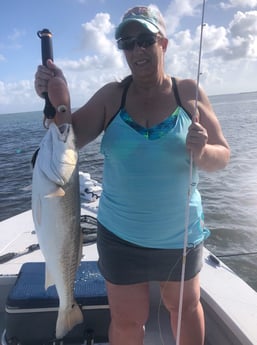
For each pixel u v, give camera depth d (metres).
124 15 1.96
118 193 1.97
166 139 1.86
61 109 1.96
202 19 1.82
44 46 1.96
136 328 2.14
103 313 2.53
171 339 2.73
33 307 2.44
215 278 2.85
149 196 1.90
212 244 6.20
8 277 2.94
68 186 1.95
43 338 2.49
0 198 11.48
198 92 1.97
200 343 2.16
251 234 6.48
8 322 2.48
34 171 1.91
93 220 3.95
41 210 1.90
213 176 10.73
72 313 2.10
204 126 2.00
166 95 1.96
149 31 1.82
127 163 1.89
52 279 2.03
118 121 1.94
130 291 2.06
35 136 27.95
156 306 3.03
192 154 1.78
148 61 1.86
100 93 2.09
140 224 1.94
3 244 3.73
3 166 16.45
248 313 2.37
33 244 3.65
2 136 30.75
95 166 12.88
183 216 1.96
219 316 2.42
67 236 1.99
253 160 12.38
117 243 2.01
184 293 2.05
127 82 2.04
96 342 2.56
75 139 2.00
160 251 1.98
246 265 5.45
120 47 1.90
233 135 18.48
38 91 2.01
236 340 2.29
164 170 1.87
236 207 7.92
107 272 2.09
